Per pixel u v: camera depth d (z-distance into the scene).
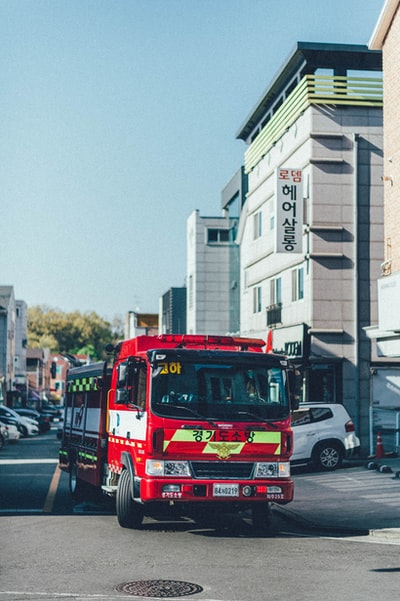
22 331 108.88
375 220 31.55
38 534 13.27
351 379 31.28
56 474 25.02
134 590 9.15
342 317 31.45
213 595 8.94
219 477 13.07
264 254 38.81
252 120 43.00
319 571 10.33
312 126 31.53
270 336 14.75
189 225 59.19
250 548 12.08
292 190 31.16
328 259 31.52
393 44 24.95
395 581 9.74
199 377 13.31
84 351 167.00
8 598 8.70
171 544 12.34
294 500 17.91
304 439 24.69
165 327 72.94
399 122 24.56
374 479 21.59
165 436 12.95
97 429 16.78
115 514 16.17
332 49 32.91
